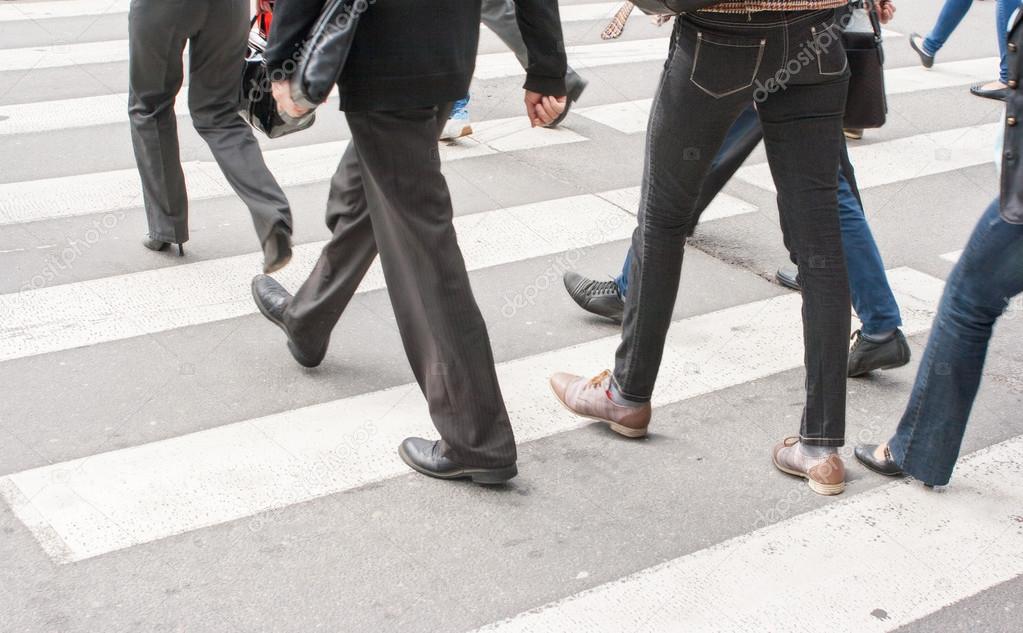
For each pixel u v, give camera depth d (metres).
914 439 3.62
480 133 7.34
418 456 3.71
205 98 4.72
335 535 3.38
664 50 9.41
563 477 3.72
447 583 3.18
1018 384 4.43
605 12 10.66
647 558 3.32
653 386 3.88
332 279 4.11
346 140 7.02
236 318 4.80
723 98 3.20
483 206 6.11
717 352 4.64
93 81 7.89
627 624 3.03
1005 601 3.18
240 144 4.73
